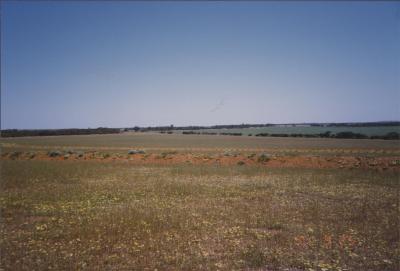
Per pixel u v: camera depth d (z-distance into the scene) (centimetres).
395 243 855
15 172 2228
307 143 7169
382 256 760
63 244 845
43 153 4094
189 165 2847
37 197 1455
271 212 1188
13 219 1098
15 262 718
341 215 1145
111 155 3850
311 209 1234
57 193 1549
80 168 2544
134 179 2033
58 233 934
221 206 1292
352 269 689
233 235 916
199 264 710
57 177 2070
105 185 1794
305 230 966
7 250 795
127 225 1011
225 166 2717
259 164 2872
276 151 4822
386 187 1727
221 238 890
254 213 1173
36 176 2086
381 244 845
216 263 712
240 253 773
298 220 1080
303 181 1925
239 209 1237
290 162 2877
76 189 1662
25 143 8044
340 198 1448
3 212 1187
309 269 681
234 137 11362
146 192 1589
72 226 1011
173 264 711
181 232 943
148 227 995
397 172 2225
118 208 1256
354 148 5400
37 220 1086
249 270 685
